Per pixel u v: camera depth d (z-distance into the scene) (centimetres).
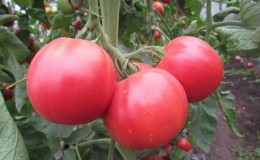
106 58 21
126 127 21
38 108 21
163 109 21
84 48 21
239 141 158
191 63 25
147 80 22
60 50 20
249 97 211
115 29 26
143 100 21
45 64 20
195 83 25
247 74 247
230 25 37
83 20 46
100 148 42
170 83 22
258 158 145
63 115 20
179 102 22
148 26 47
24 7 47
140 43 59
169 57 25
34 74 20
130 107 21
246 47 33
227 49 43
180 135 61
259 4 32
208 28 37
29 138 35
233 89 225
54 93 20
